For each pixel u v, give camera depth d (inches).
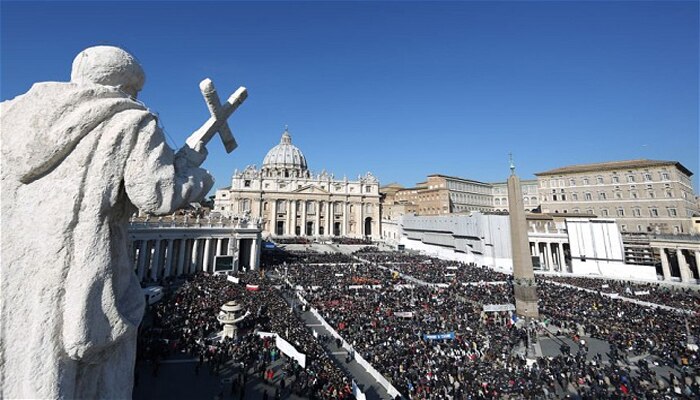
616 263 2257.6
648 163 3019.2
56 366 114.8
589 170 3348.9
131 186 122.6
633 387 783.7
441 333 1066.7
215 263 1868.8
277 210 4628.4
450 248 3041.3
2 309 113.0
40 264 116.1
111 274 124.9
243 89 185.6
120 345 141.1
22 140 118.3
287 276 1863.9
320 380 727.1
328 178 4987.7
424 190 4963.1
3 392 109.6
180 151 156.6
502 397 731.4
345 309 1283.2
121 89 144.4
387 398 726.5
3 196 118.9
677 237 2231.8
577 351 1027.3
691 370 876.6
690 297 1614.2
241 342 890.7
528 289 1259.8
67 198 117.9
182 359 796.6
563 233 2561.5
